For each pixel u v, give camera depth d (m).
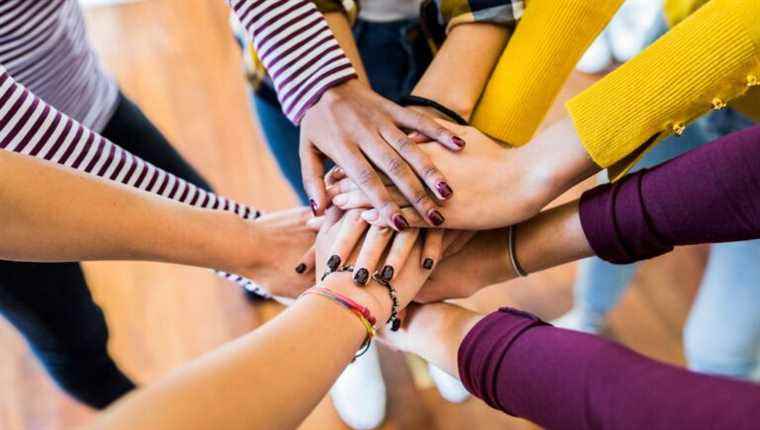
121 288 1.72
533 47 0.95
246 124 2.09
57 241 0.81
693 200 0.80
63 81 1.08
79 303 1.18
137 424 0.63
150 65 2.31
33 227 0.80
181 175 1.32
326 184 0.99
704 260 1.63
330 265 0.90
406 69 1.14
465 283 0.95
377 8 1.07
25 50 1.01
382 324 0.89
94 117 1.16
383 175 0.94
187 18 2.48
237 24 1.09
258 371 0.69
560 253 0.91
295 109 0.98
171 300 1.69
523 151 0.90
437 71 0.99
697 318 1.25
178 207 0.90
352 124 0.94
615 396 0.68
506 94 0.96
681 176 0.81
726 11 0.81
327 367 0.75
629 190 0.83
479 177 0.90
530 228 0.92
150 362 1.59
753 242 1.09
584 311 1.46
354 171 0.92
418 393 1.50
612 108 0.83
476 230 0.93
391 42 1.10
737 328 1.18
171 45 2.38
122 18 2.50
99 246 0.84
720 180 0.79
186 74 2.27
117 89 1.22
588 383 0.70
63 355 1.21
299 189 1.27
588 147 0.84
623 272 1.34
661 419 0.65
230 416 0.66
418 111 0.97
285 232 0.98
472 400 1.47
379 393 1.43
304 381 0.71
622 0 0.95
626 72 0.83
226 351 0.70
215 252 0.93
